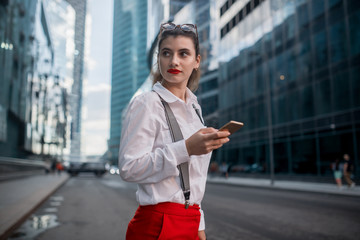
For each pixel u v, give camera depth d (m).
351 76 16.89
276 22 24.34
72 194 12.55
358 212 7.83
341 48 17.64
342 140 17.50
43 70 48.88
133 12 144.62
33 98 40.28
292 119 22.05
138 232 1.12
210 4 39.03
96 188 16.25
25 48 34.41
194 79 1.46
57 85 65.19
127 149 1.05
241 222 6.46
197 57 1.33
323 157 18.95
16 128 32.28
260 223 6.35
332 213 7.66
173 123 1.13
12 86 28.33
